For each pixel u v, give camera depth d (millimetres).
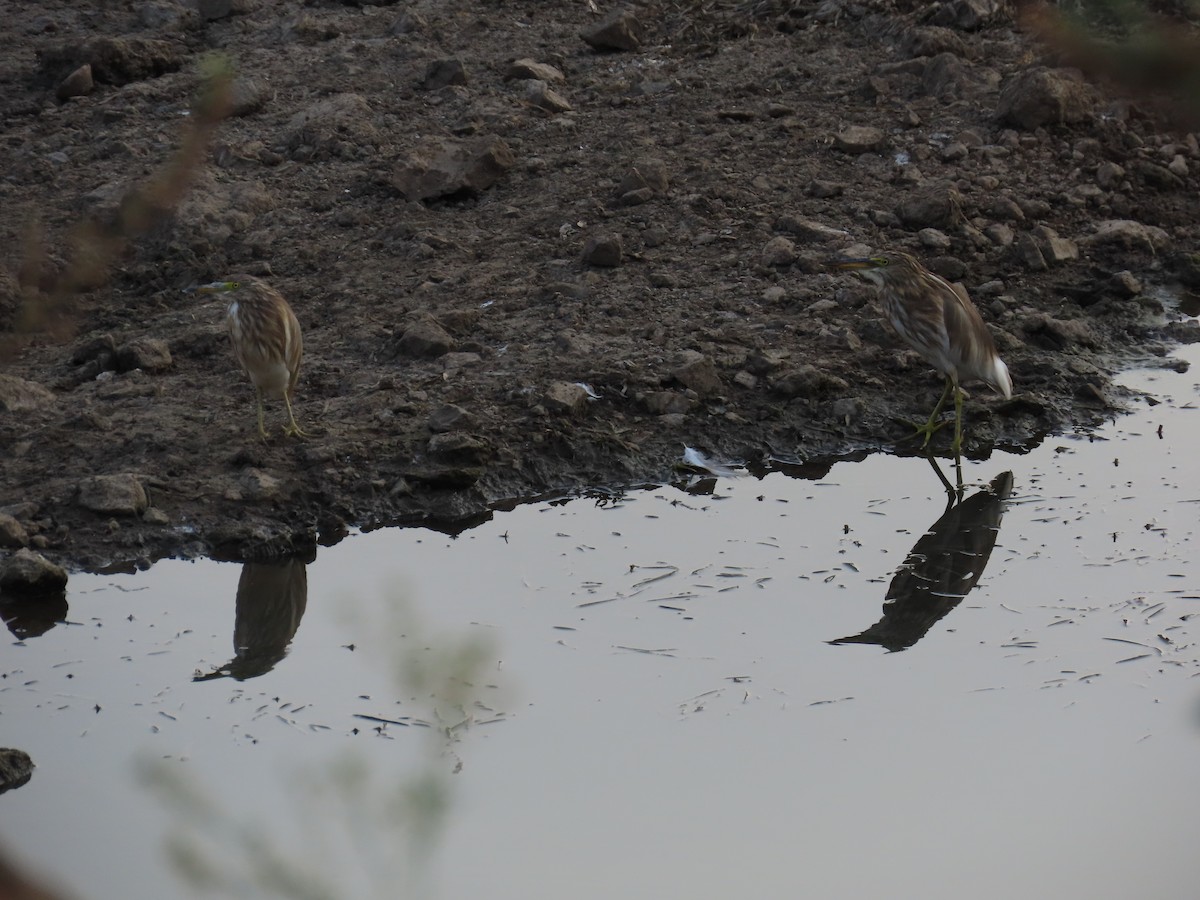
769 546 13539
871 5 25156
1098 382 16688
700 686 11320
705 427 15516
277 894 8273
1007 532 13773
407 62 24531
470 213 20047
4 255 18375
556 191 20359
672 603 12555
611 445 15086
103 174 20969
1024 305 18172
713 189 20203
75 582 12758
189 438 14883
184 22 26641
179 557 13242
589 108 22797
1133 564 13094
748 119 22203
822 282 18234
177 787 9406
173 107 23172
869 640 11969
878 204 19953
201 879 8352
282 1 27500
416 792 8266
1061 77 21781
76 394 15867
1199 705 10898
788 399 16000
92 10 27578
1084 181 20844
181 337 16953
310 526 13719
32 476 14156
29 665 11516
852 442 15586
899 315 15352
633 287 18172
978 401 16188
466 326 17219
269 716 10883
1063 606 12445
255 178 20875
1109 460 15172
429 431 15047
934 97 22688
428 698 11023
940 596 12664
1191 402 16406
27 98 24094
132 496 13602
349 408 15539
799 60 24094
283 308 14250
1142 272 19156
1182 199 20781
